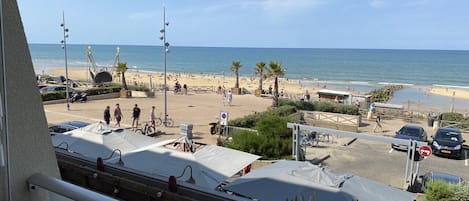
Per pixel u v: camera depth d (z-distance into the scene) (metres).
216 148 10.16
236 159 9.70
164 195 5.51
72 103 31.95
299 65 137.12
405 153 19.95
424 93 57.91
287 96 44.75
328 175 8.09
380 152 20.16
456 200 11.52
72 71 85.31
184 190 5.49
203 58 183.88
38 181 1.90
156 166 9.07
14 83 1.85
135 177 6.22
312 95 49.38
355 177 8.41
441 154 19.53
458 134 20.42
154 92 39.66
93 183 6.36
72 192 1.79
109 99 35.47
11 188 1.84
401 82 83.94
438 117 28.80
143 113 28.31
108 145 10.63
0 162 1.79
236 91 44.97
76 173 6.58
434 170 17.53
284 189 7.64
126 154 9.88
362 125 29.16
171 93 42.72
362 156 19.34
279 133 17.12
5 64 1.80
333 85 70.38
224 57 192.25
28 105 1.92
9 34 1.82
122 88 37.97
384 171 16.95
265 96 42.62
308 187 7.64
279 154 16.02
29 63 1.93
